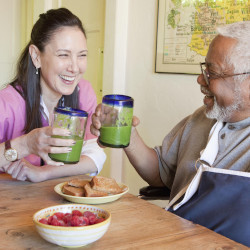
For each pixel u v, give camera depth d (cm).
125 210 111
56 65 151
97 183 119
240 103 133
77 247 84
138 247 86
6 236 89
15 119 158
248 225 109
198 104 238
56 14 154
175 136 169
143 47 278
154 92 271
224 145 138
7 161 130
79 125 112
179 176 155
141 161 169
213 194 117
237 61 129
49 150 113
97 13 337
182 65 246
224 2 219
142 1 276
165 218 105
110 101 115
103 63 301
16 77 165
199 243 89
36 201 116
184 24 244
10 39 441
